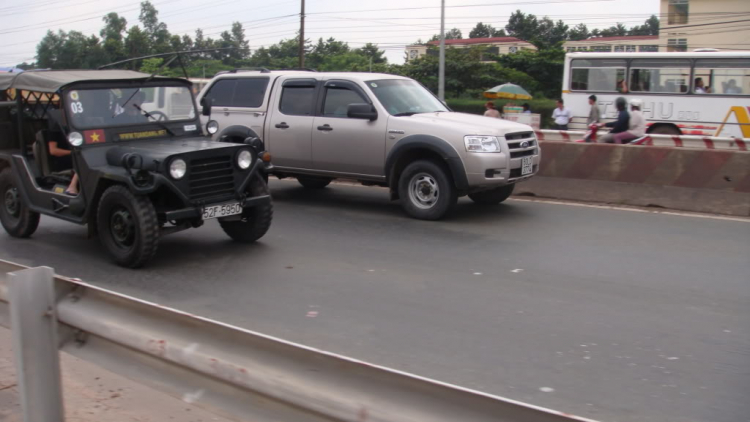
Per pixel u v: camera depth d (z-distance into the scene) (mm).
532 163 9609
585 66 20906
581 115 21125
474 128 9000
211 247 8039
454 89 47469
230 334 2750
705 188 9828
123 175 6797
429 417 2275
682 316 5566
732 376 4422
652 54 19922
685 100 19625
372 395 2393
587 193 10742
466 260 7352
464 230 8789
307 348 2537
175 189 6863
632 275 6727
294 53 57406
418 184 9461
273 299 6098
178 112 8250
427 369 4555
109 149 7383
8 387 4297
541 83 48469
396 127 9383
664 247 7824
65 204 7652
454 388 2225
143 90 7957
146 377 3061
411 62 49594
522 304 5891
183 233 8773
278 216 9844
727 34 46594
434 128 9078
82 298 3260
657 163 10180
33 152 8359
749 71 18859
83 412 3984
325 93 10234
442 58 36812
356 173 9961
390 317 5586
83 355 3312
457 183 8961
